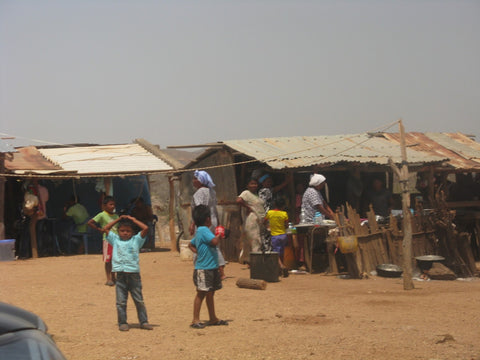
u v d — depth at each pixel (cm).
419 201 1487
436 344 670
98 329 793
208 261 798
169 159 2228
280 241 1370
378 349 647
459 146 2050
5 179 1892
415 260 1395
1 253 1844
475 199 1934
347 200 1725
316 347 661
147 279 1345
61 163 2112
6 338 344
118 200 2339
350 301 1005
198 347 677
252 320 843
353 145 1853
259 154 1617
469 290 1147
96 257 1955
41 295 1102
